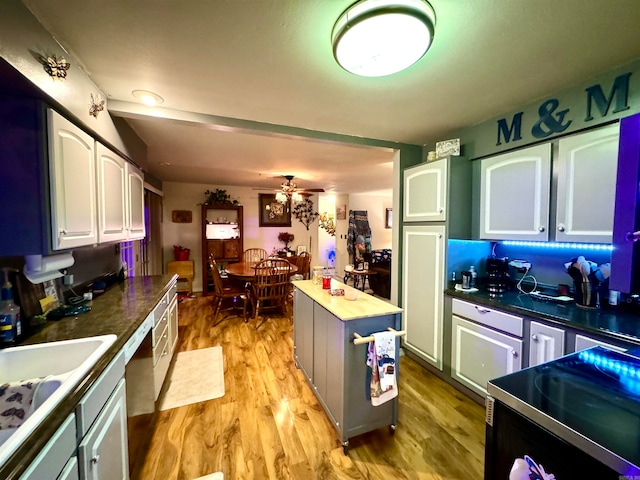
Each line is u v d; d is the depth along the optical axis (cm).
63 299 190
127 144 235
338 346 174
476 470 157
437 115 227
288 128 252
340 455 167
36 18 116
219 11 114
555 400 84
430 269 258
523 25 123
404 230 292
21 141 122
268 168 437
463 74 164
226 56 146
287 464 161
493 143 232
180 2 109
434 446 175
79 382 97
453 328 235
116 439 125
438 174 249
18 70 106
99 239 177
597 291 178
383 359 165
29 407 100
